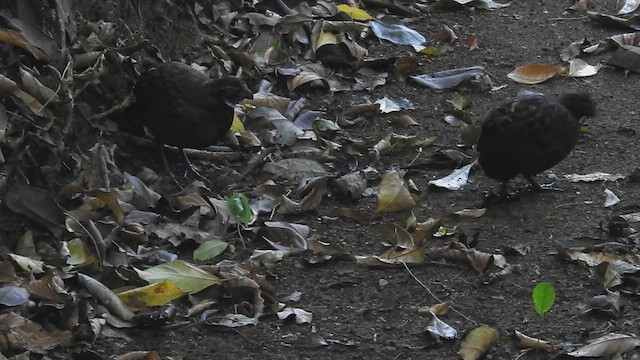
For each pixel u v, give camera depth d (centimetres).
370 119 1081
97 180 854
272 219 883
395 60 1173
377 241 855
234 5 1207
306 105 1084
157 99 899
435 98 1132
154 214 841
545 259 822
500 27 1312
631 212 896
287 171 953
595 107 925
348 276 797
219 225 849
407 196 899
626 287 779
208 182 934
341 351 705
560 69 1184
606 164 992
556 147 880
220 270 775
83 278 729
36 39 877
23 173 802
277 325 731
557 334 722
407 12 1330
